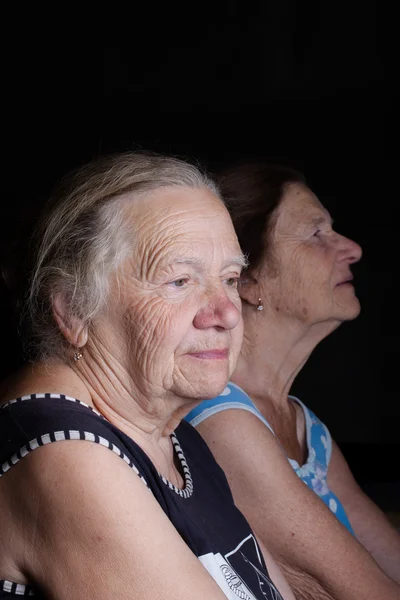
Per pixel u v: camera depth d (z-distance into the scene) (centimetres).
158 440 174
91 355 160
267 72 972
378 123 938
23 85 990
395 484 346
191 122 986
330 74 957
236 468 211
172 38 987
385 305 767
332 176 935
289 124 963
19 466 138
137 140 987
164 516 141
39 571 136
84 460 137
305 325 243
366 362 736
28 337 163
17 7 984
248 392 249
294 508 211
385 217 898
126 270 156
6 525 138
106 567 134
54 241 159
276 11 963
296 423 265
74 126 992
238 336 170
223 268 164
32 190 973
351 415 723
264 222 238
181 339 157
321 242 244
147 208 159
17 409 146
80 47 988
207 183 171
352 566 212
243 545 179
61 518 134
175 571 136
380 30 938
